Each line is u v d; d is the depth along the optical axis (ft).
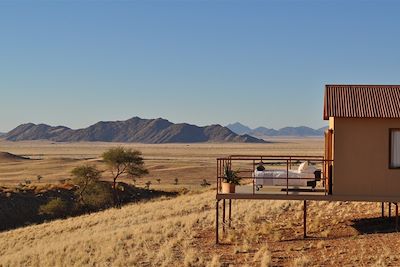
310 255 58.59
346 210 80.94
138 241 74.54
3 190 182.39
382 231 66.13
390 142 61.31
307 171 66.23
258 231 73.00
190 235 74.79
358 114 60.85
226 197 65.16
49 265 70.74
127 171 230.89
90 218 120.47
